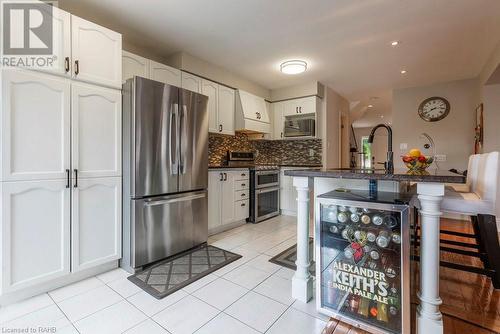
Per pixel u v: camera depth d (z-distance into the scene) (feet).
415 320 4.88
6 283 5.40
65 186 6.24
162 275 7.04
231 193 11.67
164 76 9.72
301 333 4.75
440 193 4.24
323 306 5.32
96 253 6.89
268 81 14.34
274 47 10.04
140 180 7.32
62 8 7.34
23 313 5.28
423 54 10.59
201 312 5.38
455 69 12.29
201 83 11.28
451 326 4.92
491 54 10.42
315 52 10.46
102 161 6.98
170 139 8.11
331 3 7.21
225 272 7.27
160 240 7.89
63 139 6.20
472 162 7.21
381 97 18.15
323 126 15.14
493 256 5.72
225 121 12.61
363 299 4.99
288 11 7.61
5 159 5.35
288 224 12.62
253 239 10.25
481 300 5.86
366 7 7.38
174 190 8.30
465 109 13.83
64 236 6.24
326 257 5.36
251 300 5.84
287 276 7.05
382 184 5.77
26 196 5.65
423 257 4.47
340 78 13.76
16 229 5.51
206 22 8.23
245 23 8.29
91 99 6.74
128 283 6.59
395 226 4.60
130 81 7.29
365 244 4.96
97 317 5.18
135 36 9.17
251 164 15.19
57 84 6.10
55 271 6.11
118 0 7.02
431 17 7.86
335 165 16.70
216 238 10.36
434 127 14.64
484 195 5.66
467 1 7.04
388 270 4.72
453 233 7.75
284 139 15.47
